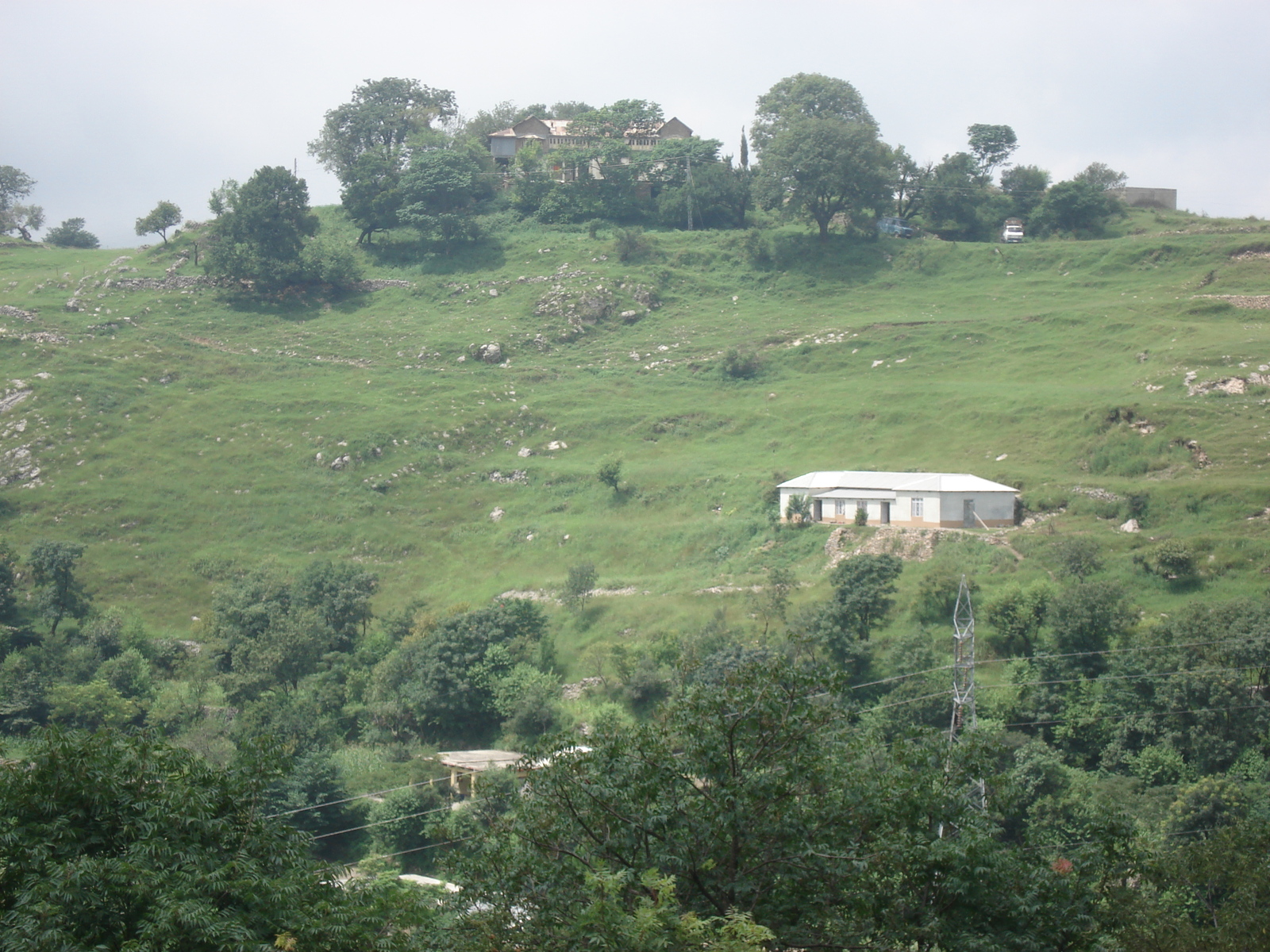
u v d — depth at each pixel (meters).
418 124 188.50
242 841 17.52
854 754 19.64
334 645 80.38
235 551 97.38
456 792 56.19
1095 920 18.69
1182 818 43.12
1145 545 70.56
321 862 18.52
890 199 168.00
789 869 17.98
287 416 118.69
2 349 127.62
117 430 114.19
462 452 113.62
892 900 18.05
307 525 101.44
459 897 17.75
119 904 15.43
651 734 18.47
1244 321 113.06
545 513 100.50
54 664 72.81
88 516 100.06
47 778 16.77
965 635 51.00
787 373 126.19
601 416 118.12
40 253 176.88
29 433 111.19
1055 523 78.25
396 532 99.94
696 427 114.88
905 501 81.75
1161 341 109.81
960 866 17.64
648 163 174.62
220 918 15.09
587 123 184.00
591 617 77.81
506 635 72.12
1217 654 52.19
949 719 54.06
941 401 106.50
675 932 14.80
